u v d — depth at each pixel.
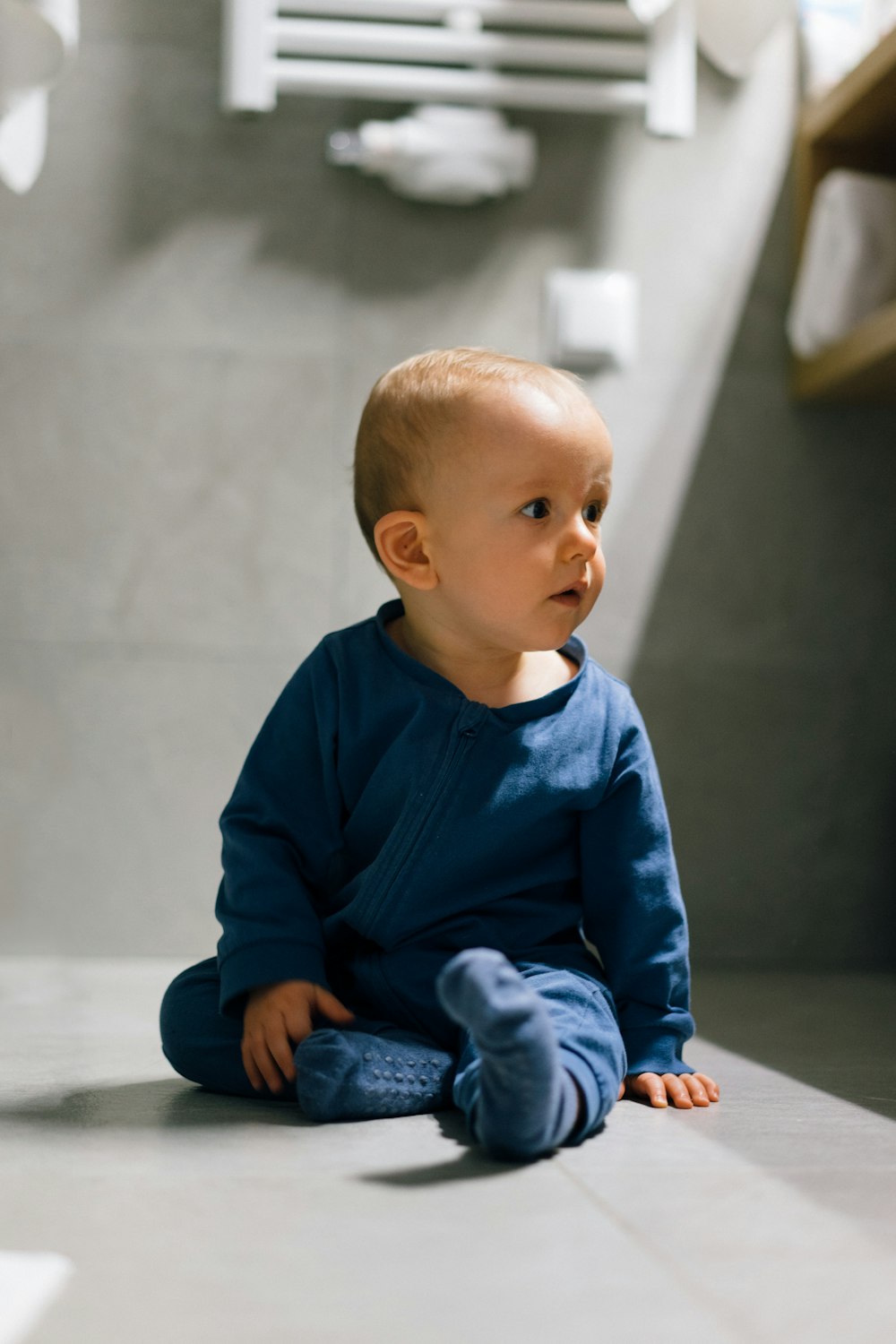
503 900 0.83
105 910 1.62
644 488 1.71
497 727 0.82
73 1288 0.46
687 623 1.71
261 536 1.66
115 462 1.65
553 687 0.87
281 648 1.65
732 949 1.69
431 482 0.82
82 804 1.63
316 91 1.63
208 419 1.66
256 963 0.79
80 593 1.64
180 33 1.67
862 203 1.63
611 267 1.71
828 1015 1.24
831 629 1.73
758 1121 0.75
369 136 1.62
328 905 0.86
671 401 1.72
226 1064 0.81
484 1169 0.62
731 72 1.70
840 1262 0.49
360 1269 0.48
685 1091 0.79
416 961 0.81
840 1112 0.78
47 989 1.35
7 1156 0.64
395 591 1.67
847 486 1.74
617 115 1.72
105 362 1.65
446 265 1.69
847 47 1.75
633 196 1.72
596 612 1.70
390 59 1.68
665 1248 0.50
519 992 0.60
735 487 1.72
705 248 1.73
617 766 0.86
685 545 1.71
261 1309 0.44
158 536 1.65
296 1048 0.76
